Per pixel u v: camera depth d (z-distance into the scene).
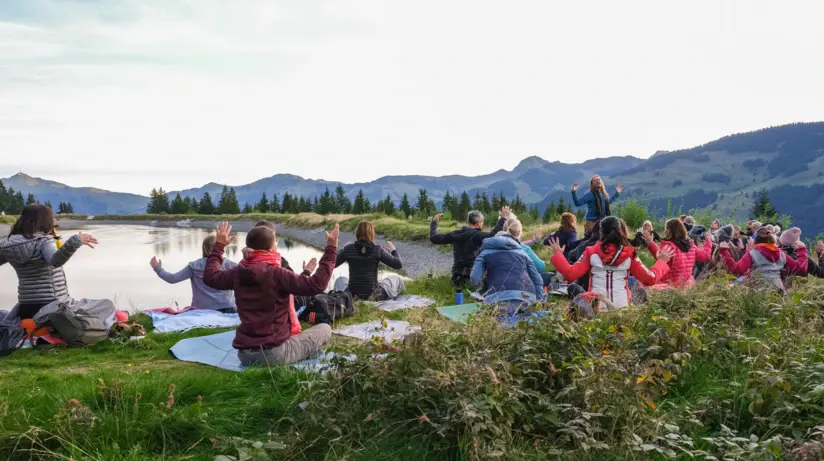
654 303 6.32
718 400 4.20
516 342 4.63
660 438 3.52
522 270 7.92
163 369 5.75
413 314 8.33
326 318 7.65
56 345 6.77
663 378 4.36
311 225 44.56
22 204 129.62
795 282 8.94
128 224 79.00
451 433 3.63
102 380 4.54
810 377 4.18
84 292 14.73
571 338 4.73
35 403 4.45
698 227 12.96
